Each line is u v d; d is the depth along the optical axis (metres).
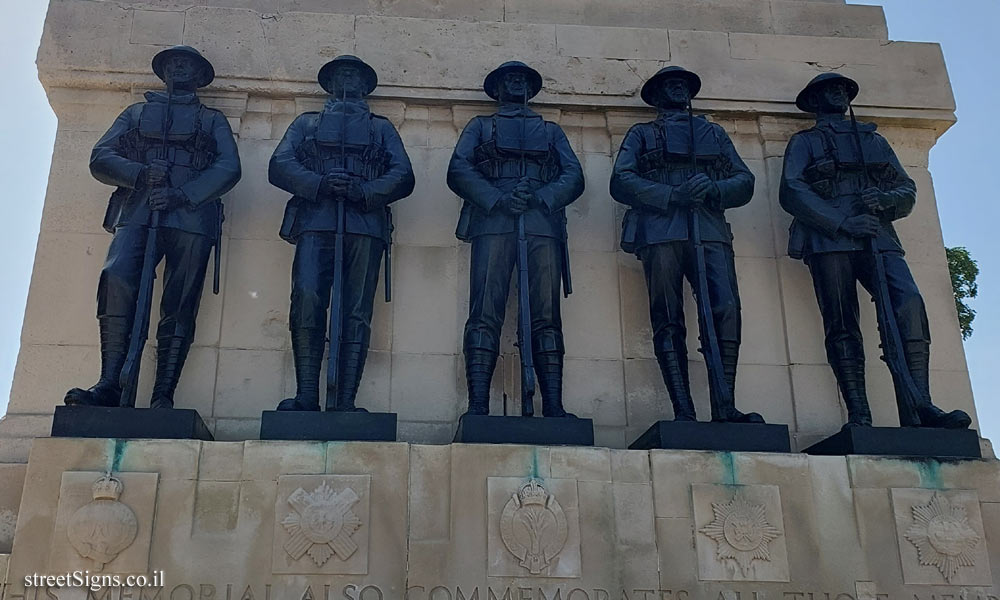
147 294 8.70
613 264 10.48
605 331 10.20
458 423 9.41
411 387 9.78
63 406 8.24
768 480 8.55
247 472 8.09
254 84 10.73
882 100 11.51
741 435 8.77
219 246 9.56
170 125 9.52
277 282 10.02
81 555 7.74
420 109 10.98
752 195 10.43
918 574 8.44
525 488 8.17
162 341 9.14
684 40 11.53
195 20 10.92
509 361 9.85
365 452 8.22
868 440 8.91
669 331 9.48
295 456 8.16
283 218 9.96
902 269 9.65
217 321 9.78
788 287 10.55
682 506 8.39
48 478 7.92
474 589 7.93
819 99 10.67
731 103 11.29
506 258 9.45
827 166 9.92
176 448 8.10
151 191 9.12
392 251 10.26
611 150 11.03
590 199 10.76
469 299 9.72
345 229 9.22
